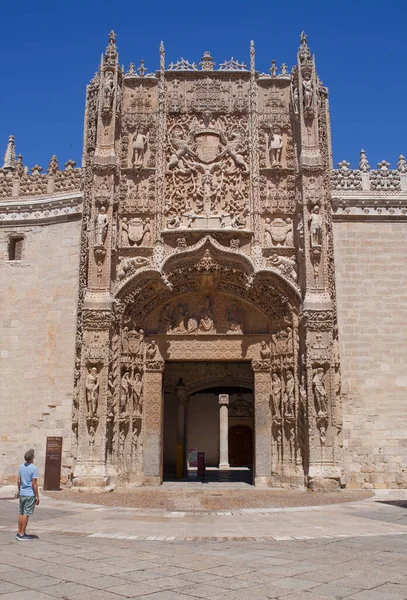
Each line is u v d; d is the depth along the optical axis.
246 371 36.12
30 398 24.95
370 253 25.23
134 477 24.45
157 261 24.84
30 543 11.72
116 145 25.77
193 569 9.41
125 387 24.67
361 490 22.61
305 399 23.11
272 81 27.00
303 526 14.16
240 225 25.50
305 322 23.42
